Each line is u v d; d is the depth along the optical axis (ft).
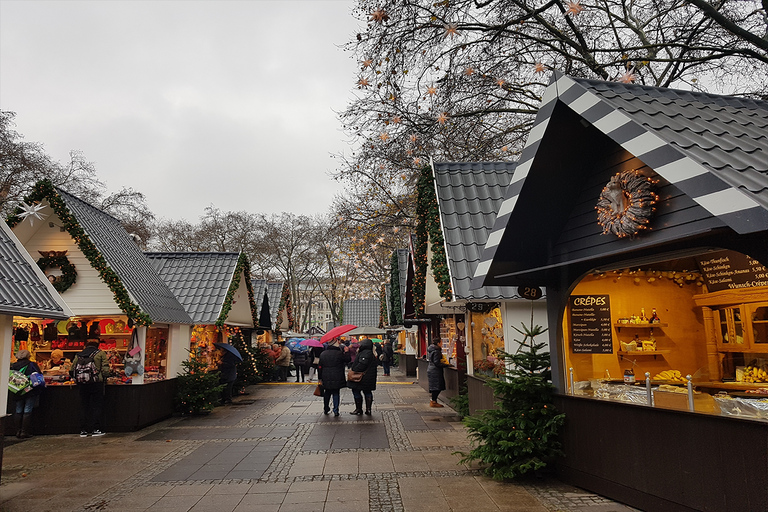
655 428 17.04
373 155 57.62
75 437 34.32
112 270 36.47
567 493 20.08
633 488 17.93
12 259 24.13
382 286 103.96
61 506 19.97
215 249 152.76
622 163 19.15
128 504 20.08
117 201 101.86
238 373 58.85
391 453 27.91
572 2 33.81
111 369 38.47
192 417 42.34
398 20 36.27
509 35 38.75
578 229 21.31
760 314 18.92
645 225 17.26
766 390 17.17
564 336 22.80
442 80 39.55
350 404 49.26
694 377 20.33
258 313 71.46
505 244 21.93
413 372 85.51
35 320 39.14
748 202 11.83
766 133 16.52
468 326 38.73
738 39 35.78
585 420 20.44
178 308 45.29
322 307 323.57
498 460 21.49
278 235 155.53
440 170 38.45
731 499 14.30
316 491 21.30
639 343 22.38
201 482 23.00
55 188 36.70
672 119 16.47
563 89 18.61
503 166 39.29
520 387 21.88
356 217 81.05
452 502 19.45
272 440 32.19
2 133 78.13
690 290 21.47
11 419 35.12
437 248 34.17
